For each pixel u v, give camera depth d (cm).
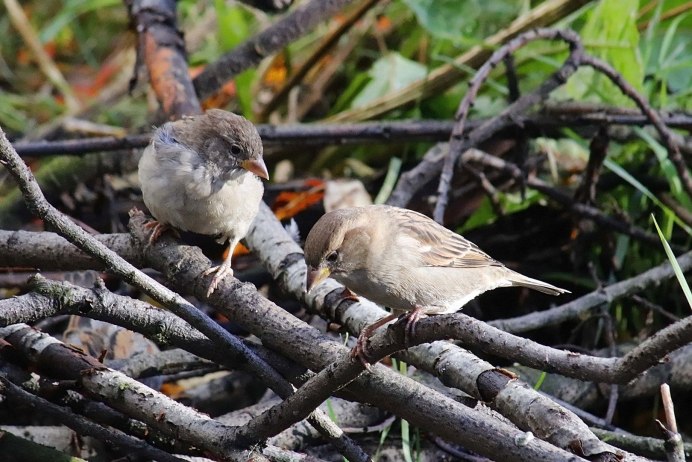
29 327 803
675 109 1206
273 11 1165
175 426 727
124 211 1233
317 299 860
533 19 1253
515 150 1179
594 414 987
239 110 1455
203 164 848
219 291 794
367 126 1170
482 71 1077
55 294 739
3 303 727
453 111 1326
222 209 859
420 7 1322
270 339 770
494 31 1339
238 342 746
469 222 1180
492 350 614
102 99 1502
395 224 838
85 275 1059
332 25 1505
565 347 1016
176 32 1205
